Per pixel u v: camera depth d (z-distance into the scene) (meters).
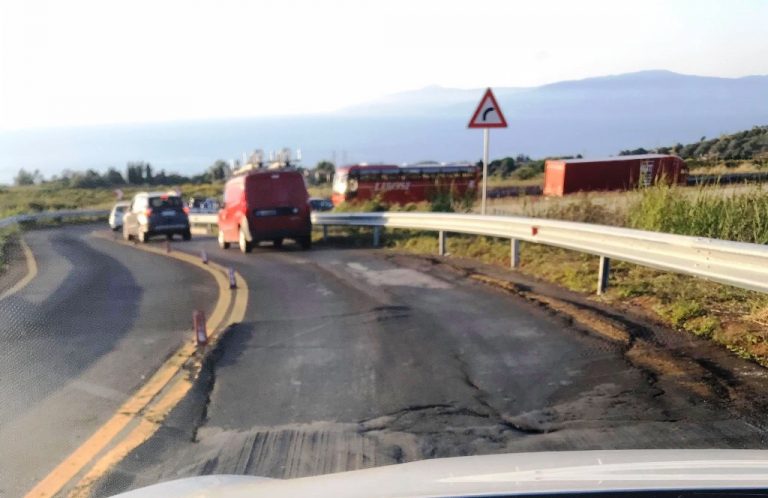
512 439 4.75
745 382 5.49
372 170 37.62
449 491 1.96
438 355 6.81
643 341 6.77
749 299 7.38
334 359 6.87
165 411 5.63
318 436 4.96
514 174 49.25
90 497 4.18
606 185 32.22
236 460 4.61
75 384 6.44
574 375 5.98
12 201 60.34
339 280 11.96
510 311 8.45
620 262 10.34
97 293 11.85
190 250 21.09
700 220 9.46
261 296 10.81
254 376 6.46
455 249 14.91
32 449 4.94
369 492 2.06
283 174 18.77
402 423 5.15
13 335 8.50
